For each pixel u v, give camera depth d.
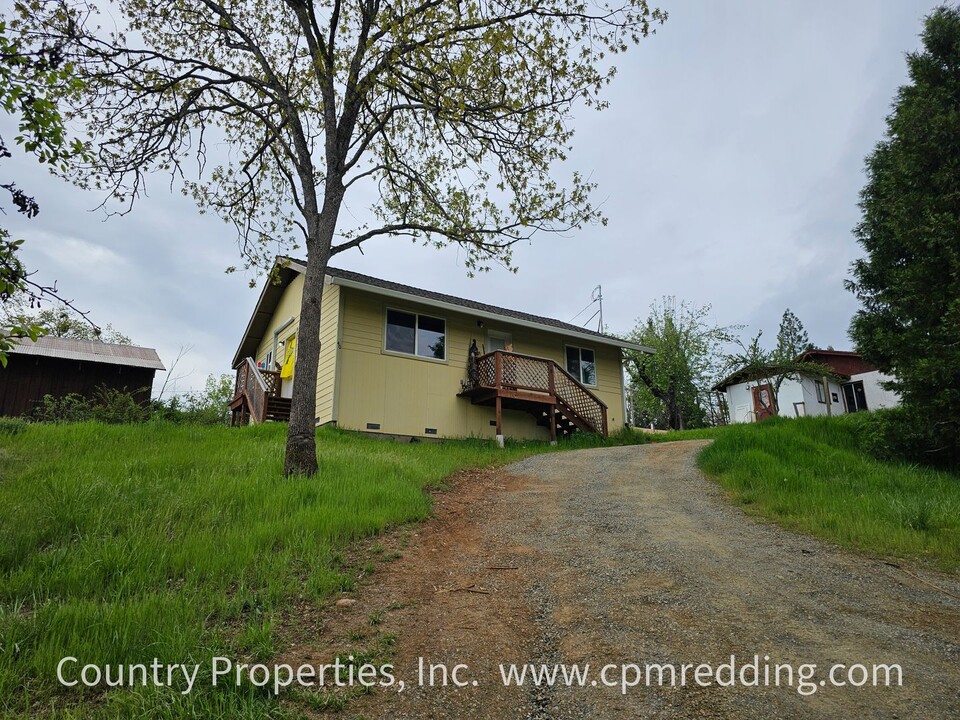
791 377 28.56
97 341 22.08
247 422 18.67
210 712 3.28
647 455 12.67
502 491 9.64
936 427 9.97
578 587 5.30
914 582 5.23
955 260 10.08
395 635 4.41
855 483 8.62
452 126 10.62
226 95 11.09
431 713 3.47
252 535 5.94
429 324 17.52
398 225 11.48
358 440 13.62
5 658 3.56
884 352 11.32
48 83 4.60
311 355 9.50
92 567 4.99
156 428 12.56
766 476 8.98
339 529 6.48
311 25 10.84
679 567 5.63
